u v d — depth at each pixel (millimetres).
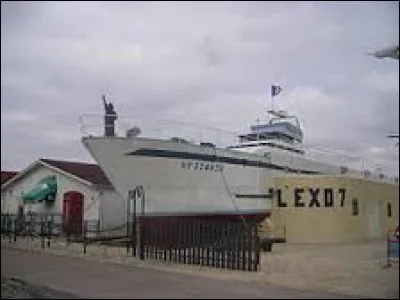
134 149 27734
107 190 32250
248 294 12211
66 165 35062
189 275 15250
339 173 43125
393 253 19219
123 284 13578
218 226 17641
